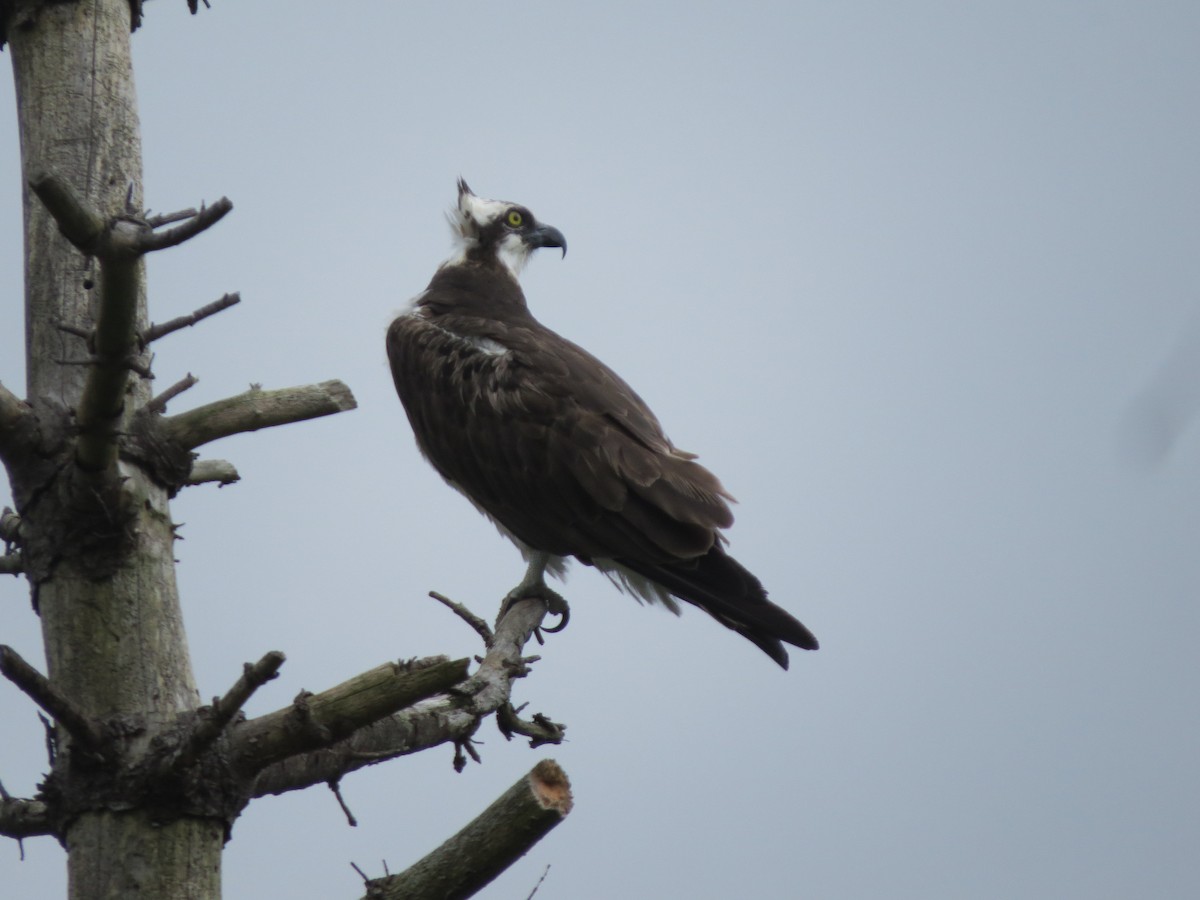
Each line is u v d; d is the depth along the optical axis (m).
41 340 9.59
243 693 7.59
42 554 8.92
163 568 9.17
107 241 7.45
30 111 10.45
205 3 12.27
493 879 8.13
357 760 9.30
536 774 8.04
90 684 8.66
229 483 10.20
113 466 8.75
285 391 9.99
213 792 8.21
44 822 8.38
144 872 8.07
